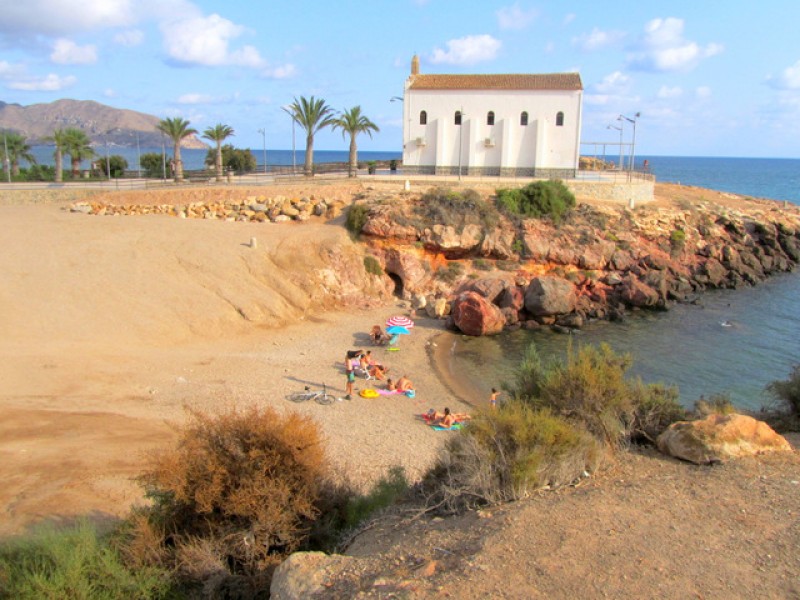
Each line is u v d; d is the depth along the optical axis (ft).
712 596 20.59
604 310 128.98
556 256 138.72
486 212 142.41
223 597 28.89
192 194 158.40
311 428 35.53
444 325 118.11
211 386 76.38
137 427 60.18
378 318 118.32
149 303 100.78
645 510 27.53
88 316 93.56
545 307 120.16
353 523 32.91
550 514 27.30
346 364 87.56
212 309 103.96
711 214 176.14
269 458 33.24
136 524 32.48
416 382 86.69
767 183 537.24
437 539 26.25
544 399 41.81
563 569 22.35
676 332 116.37
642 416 41.29
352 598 21.04
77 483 46.21
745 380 91.04
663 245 154.10
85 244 114.11
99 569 28.99
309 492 33.68
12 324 86.69
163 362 84.23
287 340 101.50
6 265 101.35
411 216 138.92
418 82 195.21
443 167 191.01
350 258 130.93
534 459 31.17
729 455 34.04
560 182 155.63
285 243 129.08
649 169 261.03
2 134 236.63
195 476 32.81
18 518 40.42
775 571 22.08
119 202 155.33
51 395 67.97
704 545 24.13
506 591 20.86
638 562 22.81
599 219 152.15
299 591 23.00
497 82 189.88
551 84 185.16
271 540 31.99
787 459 33.40
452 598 20.36
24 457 51.16
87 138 223.71
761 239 179.01
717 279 155.22
